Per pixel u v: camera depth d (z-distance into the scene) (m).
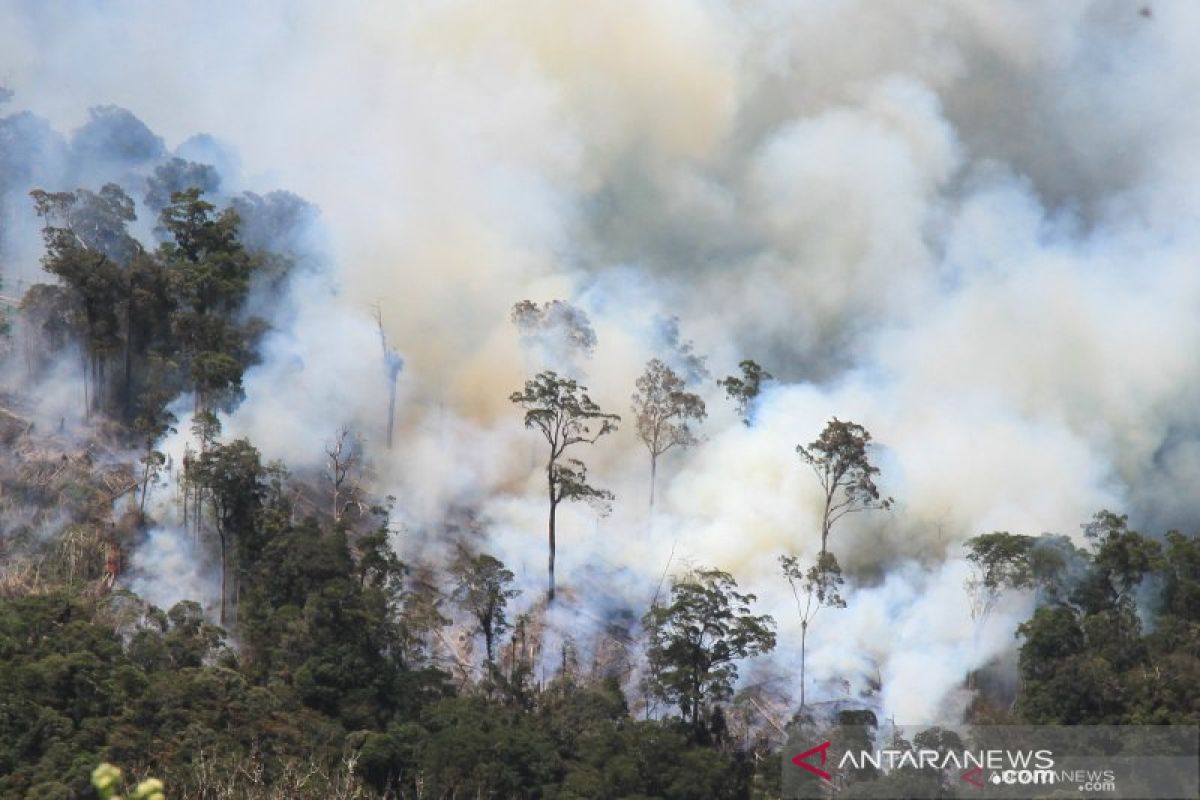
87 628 142.38
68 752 124.12
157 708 135.12
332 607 150.38
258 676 148.88
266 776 131.50
